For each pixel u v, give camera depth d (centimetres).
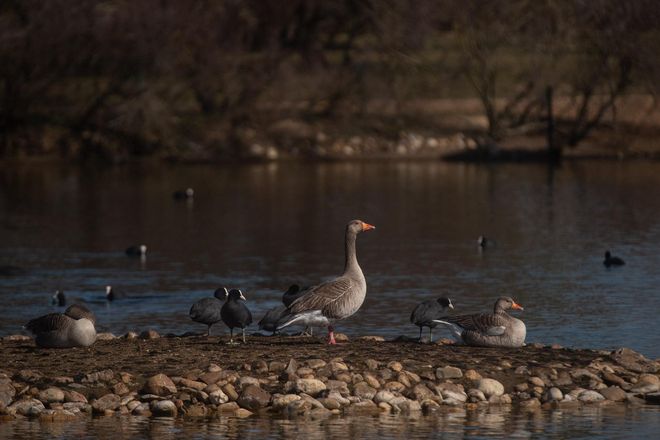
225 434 1753
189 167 7512
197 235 4575
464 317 2208
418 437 1736
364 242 4338
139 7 7650
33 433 1758
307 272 3650
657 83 7619
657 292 3222
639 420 1823
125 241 4422
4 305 3130
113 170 7356
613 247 4141
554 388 1942
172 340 2278
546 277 3512
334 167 7469
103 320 2894
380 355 2097
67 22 7488
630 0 7544
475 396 1927
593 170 7081
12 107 7806
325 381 1955
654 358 2373
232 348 2162
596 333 2650
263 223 4928
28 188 6384
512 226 4741
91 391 1928
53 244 4347
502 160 7756
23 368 2020
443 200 5681
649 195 5762
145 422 1822
